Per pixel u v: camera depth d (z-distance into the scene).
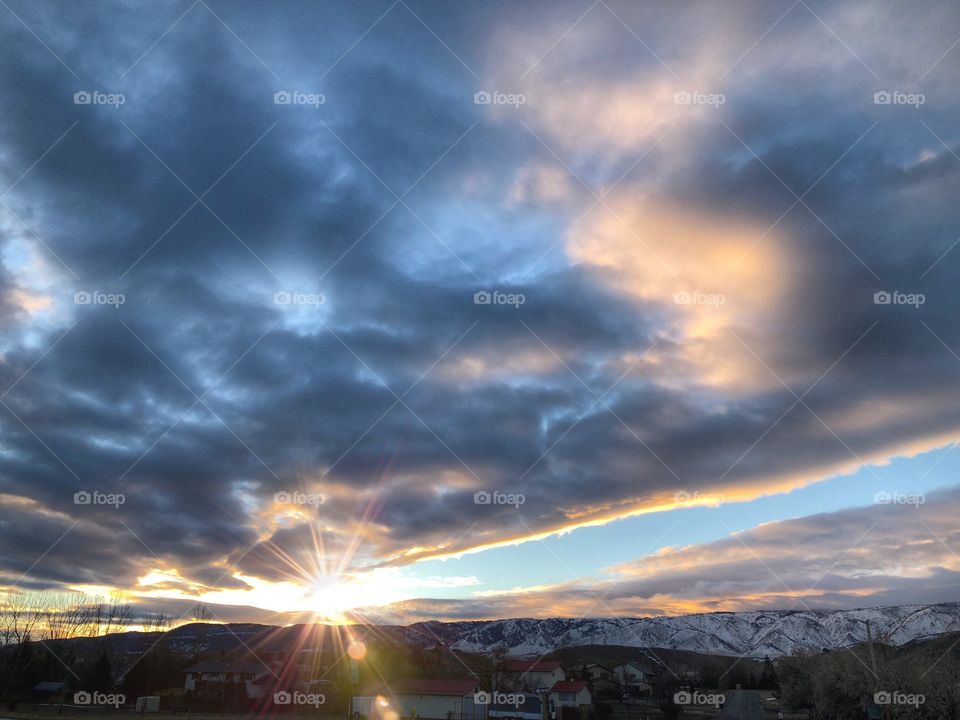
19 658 85.38
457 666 106.31
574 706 82.00
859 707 56.47
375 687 81.88
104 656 92.12
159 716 66.94
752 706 82.38
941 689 47.66
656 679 114.38
